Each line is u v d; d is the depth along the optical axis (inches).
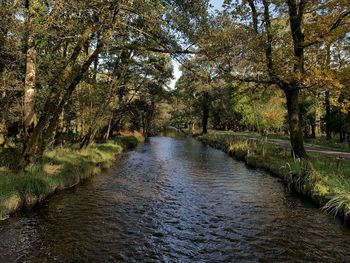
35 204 450.0
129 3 485.7
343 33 641.0
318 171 557.0
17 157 582.6
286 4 780.6
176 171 796.6
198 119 3235.7
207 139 1843.0
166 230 380.5
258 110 1143.0
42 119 526.0
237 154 1081.4
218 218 427.8
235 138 1510.8
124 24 513.7
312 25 653.9
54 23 489.4
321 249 333.7
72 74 576.1
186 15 551.8
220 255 317.7
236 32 628.1
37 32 469.4
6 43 510.6
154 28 528.7
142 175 729.6
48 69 639.8
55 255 304.0
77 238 345.7
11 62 585.6
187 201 509.7
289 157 824.3
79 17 514.9
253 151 1003.3
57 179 532.4
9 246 318.3
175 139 2250.2
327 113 1423.5
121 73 1042.1
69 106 922.7
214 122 3107.8
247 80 744.3
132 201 500.4
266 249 332.8
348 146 1109.1
